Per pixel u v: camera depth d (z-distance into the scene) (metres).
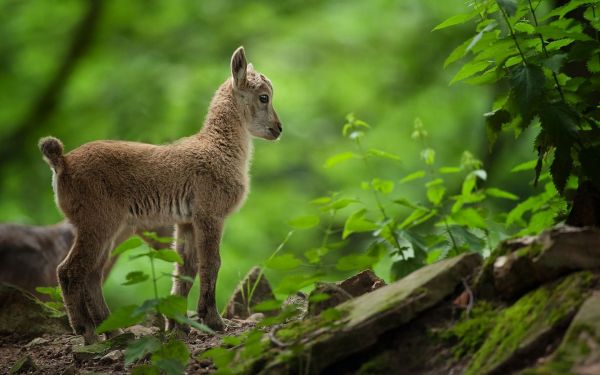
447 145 29.47
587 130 7.82
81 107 28.86
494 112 8.15
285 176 30.70
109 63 29.19
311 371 6.73
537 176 8.12
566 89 7.85
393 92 30.67
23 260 15.10
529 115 7.38
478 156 27.81
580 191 7.48
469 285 7.09
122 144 10.91
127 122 27.69
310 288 13.27
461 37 29.36
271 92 12.35
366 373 6.71
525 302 6.53
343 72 30.53
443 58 29.61
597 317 5.74
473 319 6.76
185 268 11.37
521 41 7.63
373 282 8.92
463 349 6.60
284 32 30.22
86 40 28.66
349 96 30.70
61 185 10.44
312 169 30.61
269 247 26.83
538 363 5.90
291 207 28.39
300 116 30.89
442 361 6.62
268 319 6.84
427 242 9.12
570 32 7.40
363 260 7.19
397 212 26.42
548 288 6.50
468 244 8.90
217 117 11.68
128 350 7.46
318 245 27.17
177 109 28.09
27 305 11.32
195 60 29.22
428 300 6.95
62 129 28.62
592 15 8.57
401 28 30.17
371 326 6.79
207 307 10.73
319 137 30.64
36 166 28.11
